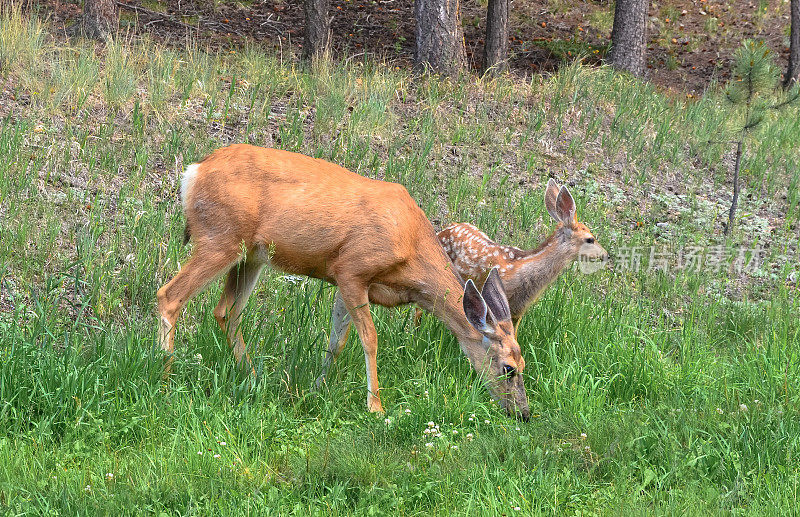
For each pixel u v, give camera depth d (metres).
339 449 7.93
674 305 13.73
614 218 16.41
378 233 9.28
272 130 16.66
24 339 9.15
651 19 33.25
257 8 29.89
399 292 9.76
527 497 7.38
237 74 19.23
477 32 30.16
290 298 11.31
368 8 31.39
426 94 19.67
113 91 16.17
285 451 7.95
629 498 7.36
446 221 14.95
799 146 21.47
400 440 8.57
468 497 7.33
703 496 7.46
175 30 25.88
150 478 7.20
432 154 17.22
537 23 31.73
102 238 12.37
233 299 10.11
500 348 9.36
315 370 9.55
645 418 9.09
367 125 17.31
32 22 19.72
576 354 10.66
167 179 14.21
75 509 6.64
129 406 8.55
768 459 8.00
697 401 9.55
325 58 20.70
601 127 19.80
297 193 9.39
